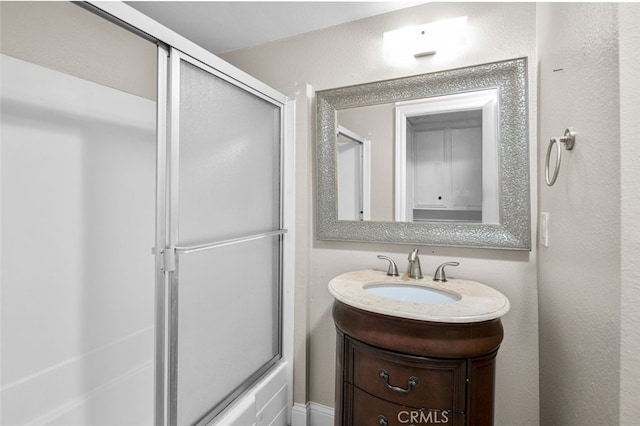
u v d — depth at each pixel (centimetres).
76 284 149
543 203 124
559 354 103
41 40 130
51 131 137
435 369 105
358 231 167
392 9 161
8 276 125
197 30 181
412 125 156
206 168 127
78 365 150
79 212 150
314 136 182
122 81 166
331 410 175
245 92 152
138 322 180
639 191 58
